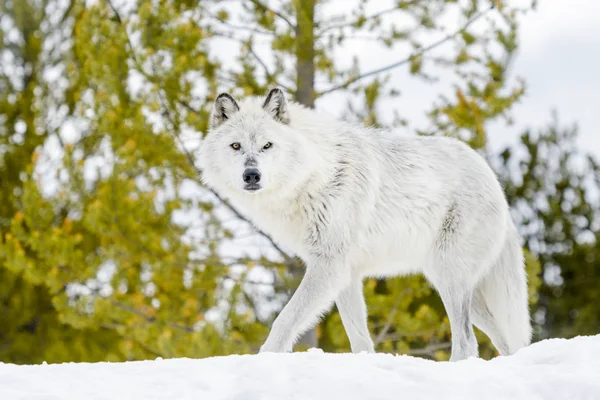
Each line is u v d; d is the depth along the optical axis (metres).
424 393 5.93
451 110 16.45
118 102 15.62
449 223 10.20
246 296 17.48
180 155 15.95
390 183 10.00
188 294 16.84
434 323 16.73
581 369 6.32
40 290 24.12
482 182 10.41
